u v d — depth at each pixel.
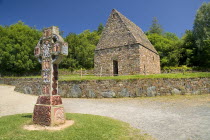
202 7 35.41
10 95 17.84
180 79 14.10
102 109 10.26
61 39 6.83
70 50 42.50
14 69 38.44
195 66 33.88
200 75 14.71
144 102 11.97
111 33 21.92
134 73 19.06
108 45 21.48
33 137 5.09
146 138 5.19
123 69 19.86
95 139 4.98
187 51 35.12
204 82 14.01
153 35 45.03
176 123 6.72
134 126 6.49
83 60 43.09
